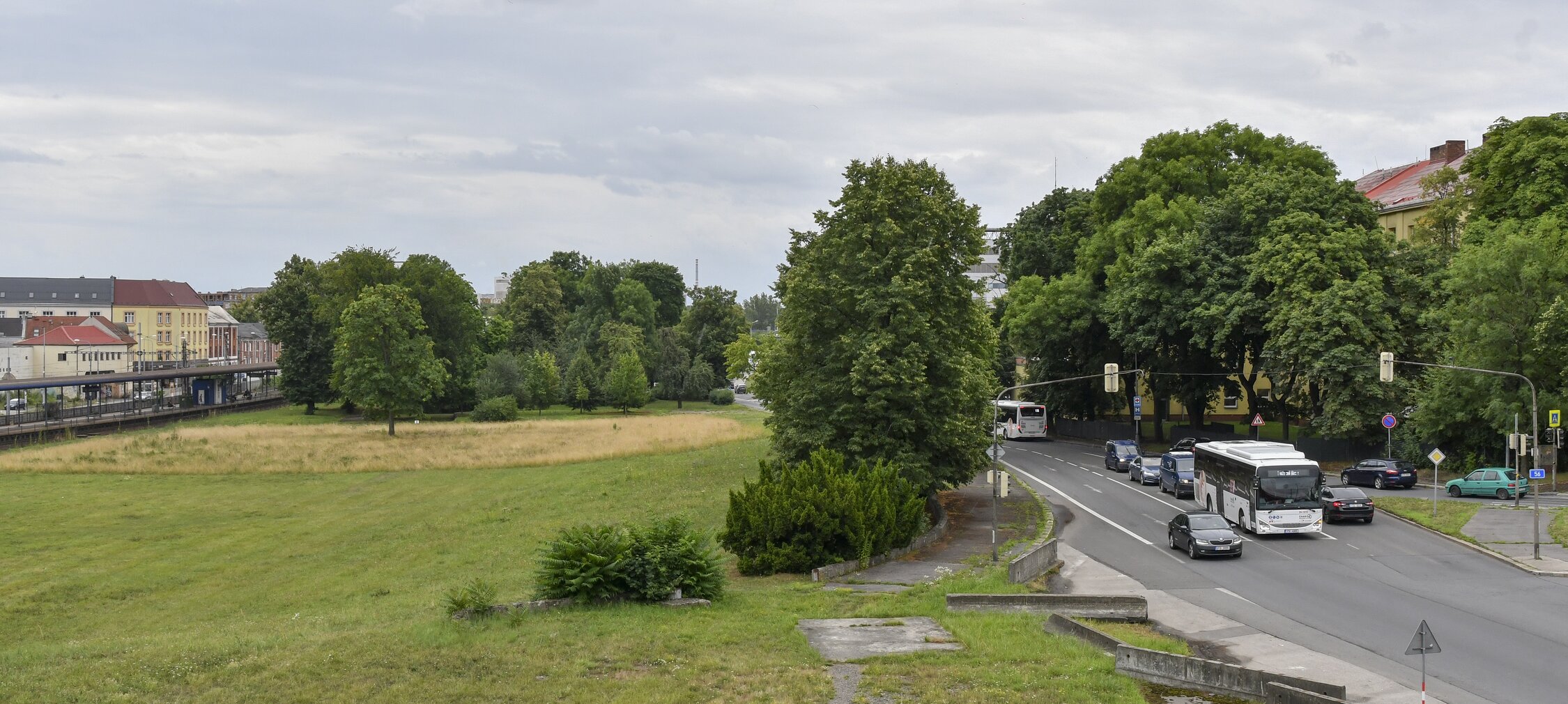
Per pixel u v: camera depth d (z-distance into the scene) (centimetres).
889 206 4369
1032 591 2752
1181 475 5181
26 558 3916
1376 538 3831
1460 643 2288
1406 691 1914
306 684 1794
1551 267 5144
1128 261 7425
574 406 13612
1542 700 1875
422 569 3681
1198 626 2459
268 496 5666
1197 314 6575
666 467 6662
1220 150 7869
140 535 4453
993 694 1758
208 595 3344
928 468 4216
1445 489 5250
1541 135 5769
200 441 7844
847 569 3131
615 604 2445
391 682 1805
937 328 4372
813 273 4375
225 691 1742
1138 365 7762
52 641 2734
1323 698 1681
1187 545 3512
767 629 2206
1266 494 3872
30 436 8894
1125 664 1948
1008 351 9462
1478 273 5228
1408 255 6175
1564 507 4319
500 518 4838
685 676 1844
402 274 12025
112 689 1759
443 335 12275
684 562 2544
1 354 15288
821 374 4359
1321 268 5891
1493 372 3909
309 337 12312
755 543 3241
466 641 2073
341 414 12338
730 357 15338
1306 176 6512
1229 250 6812
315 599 3219
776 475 4381
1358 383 5662
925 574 3081
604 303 16738
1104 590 2903
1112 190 8125
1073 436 9725
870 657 2003
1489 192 6022
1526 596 2797
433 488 6022
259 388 15800
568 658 1953
